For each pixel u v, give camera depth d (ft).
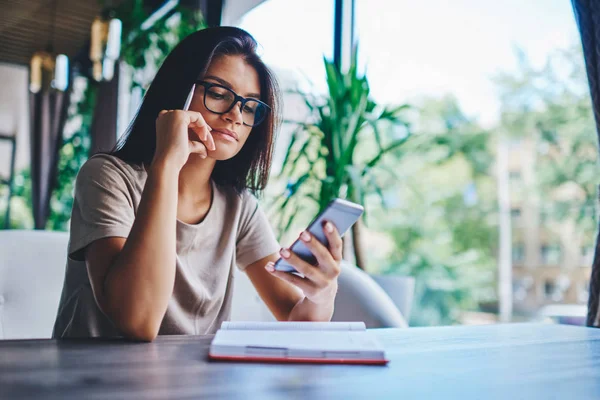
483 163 24.53
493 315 23.38
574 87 18.03
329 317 3.59
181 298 3.82
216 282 4.06
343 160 7.32
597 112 5.42
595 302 5.35
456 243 24.56
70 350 2.39
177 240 3.83
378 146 7.43
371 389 1.83
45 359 2.16
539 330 3.62
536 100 20.20
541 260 21.07
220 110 3.78
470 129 24.75
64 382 1.79
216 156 3.80
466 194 24.76
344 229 2.95
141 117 3.97
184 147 3.25
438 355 2.53
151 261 2.84
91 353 2.33
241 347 2.28
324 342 2.42
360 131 7.42
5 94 22.82
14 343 2.53
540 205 21.12
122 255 2.88
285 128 8.04
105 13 13.61
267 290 4.33
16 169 23.48
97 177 3.53
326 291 3.47
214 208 4.14
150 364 2.13
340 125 7.39
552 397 1.80
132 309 2.73
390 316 5.11
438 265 24.47
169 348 2.53
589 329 3.74
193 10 12.12
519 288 22.18
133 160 3.90
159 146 3.25
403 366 2.24
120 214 3.38
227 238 4.16
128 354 2.34
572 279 19.31
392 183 22.53
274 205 7.43
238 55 3.97
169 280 2.88
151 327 2.75
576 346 2.92
